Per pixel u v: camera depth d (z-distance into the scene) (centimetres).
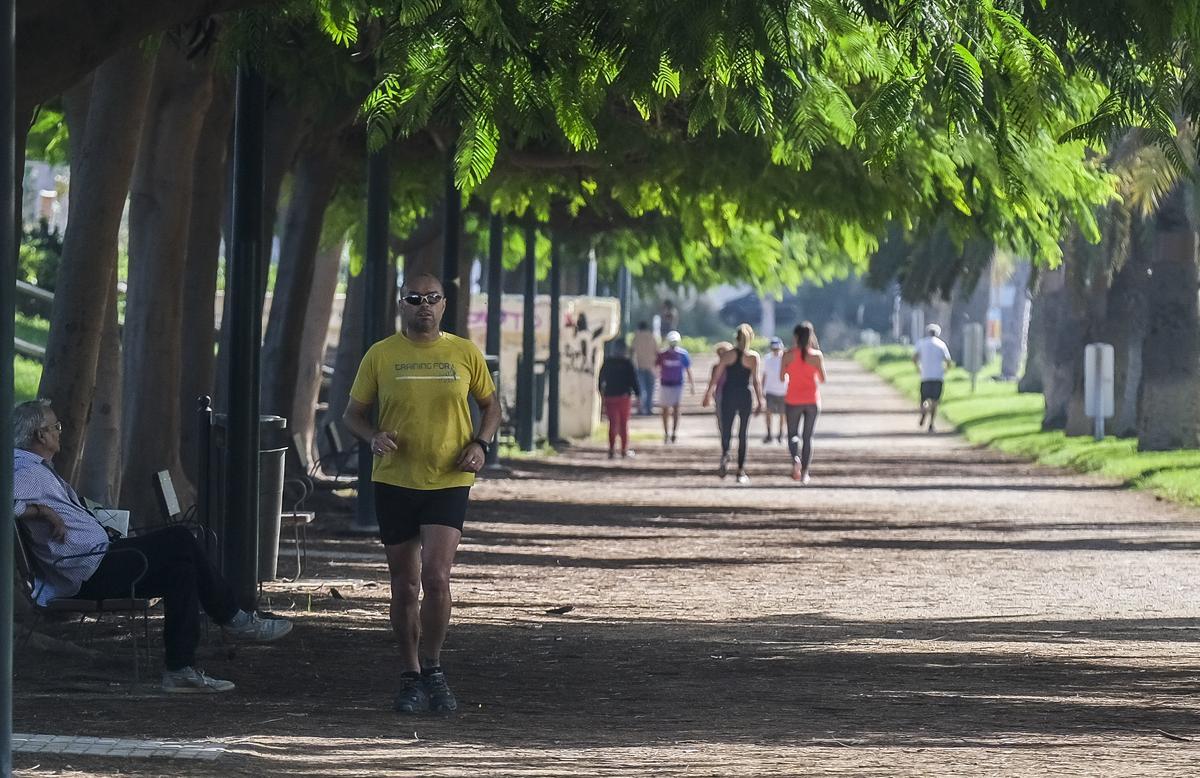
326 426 5922
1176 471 7875
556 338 10350
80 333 3556
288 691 2631
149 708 2394
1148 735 2273
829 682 2800
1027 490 7838
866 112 2102
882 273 13025
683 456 10025
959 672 2912
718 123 2441
